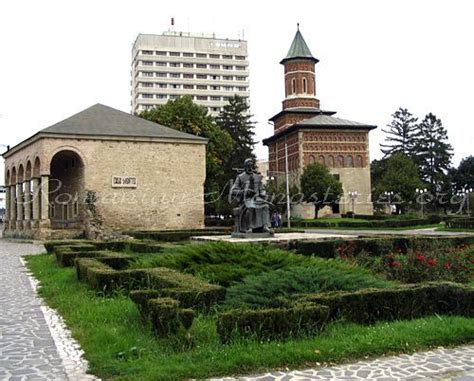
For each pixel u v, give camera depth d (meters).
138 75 148.12
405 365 6.64
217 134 59.56
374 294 8.80
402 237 19.98
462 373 6.32
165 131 47.00
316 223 58.75
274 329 7.44
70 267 18.42
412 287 9.27
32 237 43.50
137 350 7.19
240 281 11.70
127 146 44.38
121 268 16.16
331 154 83.25
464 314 8.98
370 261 15.86
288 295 9.27
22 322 9.91
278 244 17.89
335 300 8.50
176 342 7.29
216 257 12.94
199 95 152.50
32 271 19.17
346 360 6.88
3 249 33.88
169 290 9.16
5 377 6.47
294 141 85.12
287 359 6.70
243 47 157.00
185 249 13.85
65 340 8.40
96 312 10.08
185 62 151.62
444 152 97.88
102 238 35.59
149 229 44.66
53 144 41.69
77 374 6.56
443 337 7.68
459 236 20.83
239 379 6.16
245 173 20.70
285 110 92.31
